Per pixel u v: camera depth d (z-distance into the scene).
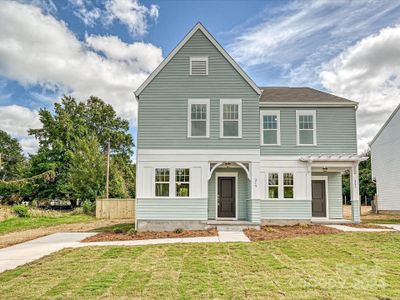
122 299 5.74
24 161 52.06
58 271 7.79
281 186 17.45
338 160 17.11
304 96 19.02
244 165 15.88
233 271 7.58
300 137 17.95
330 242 11.16
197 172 15.41
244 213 16.62
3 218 22.73
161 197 15.23
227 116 15.71
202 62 15.96
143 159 15.46
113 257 9.29
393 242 11.05
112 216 26.23
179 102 15.74
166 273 7.44
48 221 22.55
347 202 42.22
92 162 30.84
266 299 5.68
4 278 7.29
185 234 13.88
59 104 36.66
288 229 14.98
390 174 27.55
